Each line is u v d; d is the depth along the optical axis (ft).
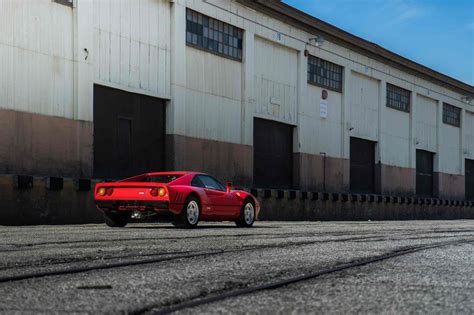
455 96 146.92
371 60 113.80
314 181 97.60
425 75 132.05
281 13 89.15
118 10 64.28
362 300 13.91
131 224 49.39
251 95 84.48
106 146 63.93
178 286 15.26
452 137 146.41
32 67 54.95
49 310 12.18
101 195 41.47
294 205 83.76
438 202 127.65
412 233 43.32
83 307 12.46
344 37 103.65
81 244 26.76
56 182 50.88
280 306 12.96
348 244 30.01
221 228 44.09
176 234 34.76
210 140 77.15
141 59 67.31
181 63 72.43
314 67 99.19
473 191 156.97
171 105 71.31
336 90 104.47
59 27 57.72
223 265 19.83
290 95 93.30
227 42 81.00
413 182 127.85
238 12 81.97
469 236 40.01
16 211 47.98
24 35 54.29
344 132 105.29
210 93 77.61
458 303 13.76
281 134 92.32
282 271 18.52
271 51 89.51
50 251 23.31
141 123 68.39
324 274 18.29
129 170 66.80
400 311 12.71
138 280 16.22
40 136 55.36
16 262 19.67
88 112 60.08
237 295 14.20
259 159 87.92
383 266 20.68
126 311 12.03
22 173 53.62
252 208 47.78
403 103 126.62
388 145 119.75
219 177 78.48
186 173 43.21
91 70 60.54
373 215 104.01
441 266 21.04
